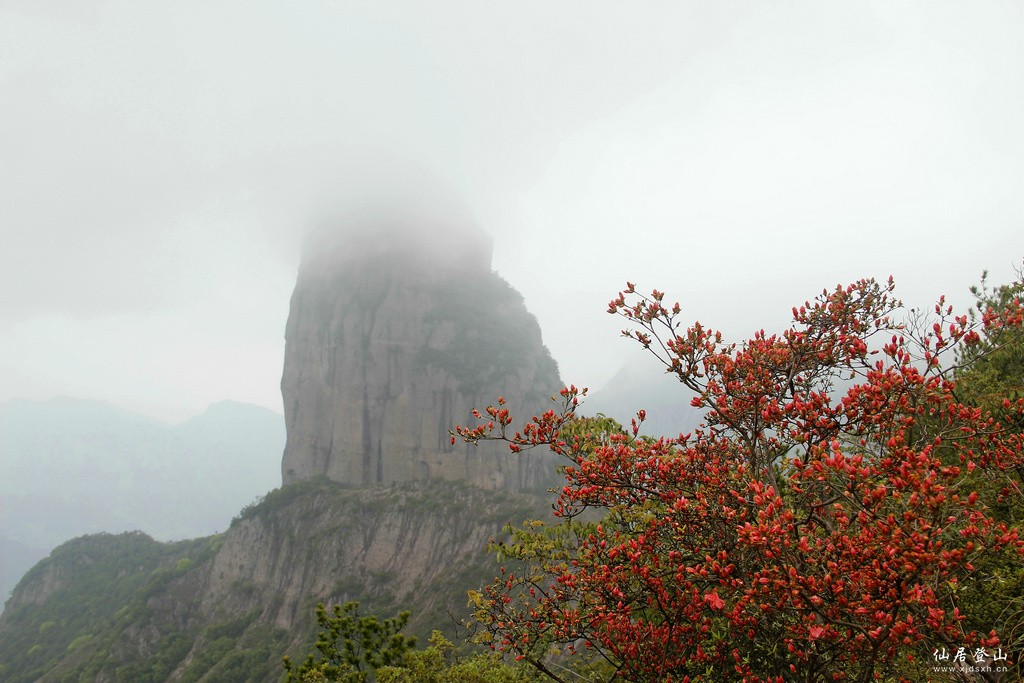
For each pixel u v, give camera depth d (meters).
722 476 6.96
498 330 180.38
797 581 4.97
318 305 170.25
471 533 94.69
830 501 6.11
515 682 10.09
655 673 6.91
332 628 13.16
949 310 6.40
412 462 149.12
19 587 174.00
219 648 97.62
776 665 6.18
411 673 10.91
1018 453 6.49
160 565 163.88
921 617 4.82
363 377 156.00
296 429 159.88
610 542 8.62
